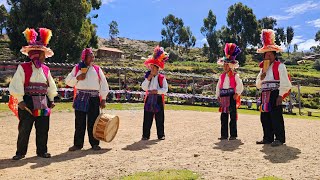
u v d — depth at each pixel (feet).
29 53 20.59
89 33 151.23
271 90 23.07
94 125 22.59
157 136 28.30
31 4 136.26
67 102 73.26
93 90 23.22
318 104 117.50
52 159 19.63
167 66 221.87
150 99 27.43
